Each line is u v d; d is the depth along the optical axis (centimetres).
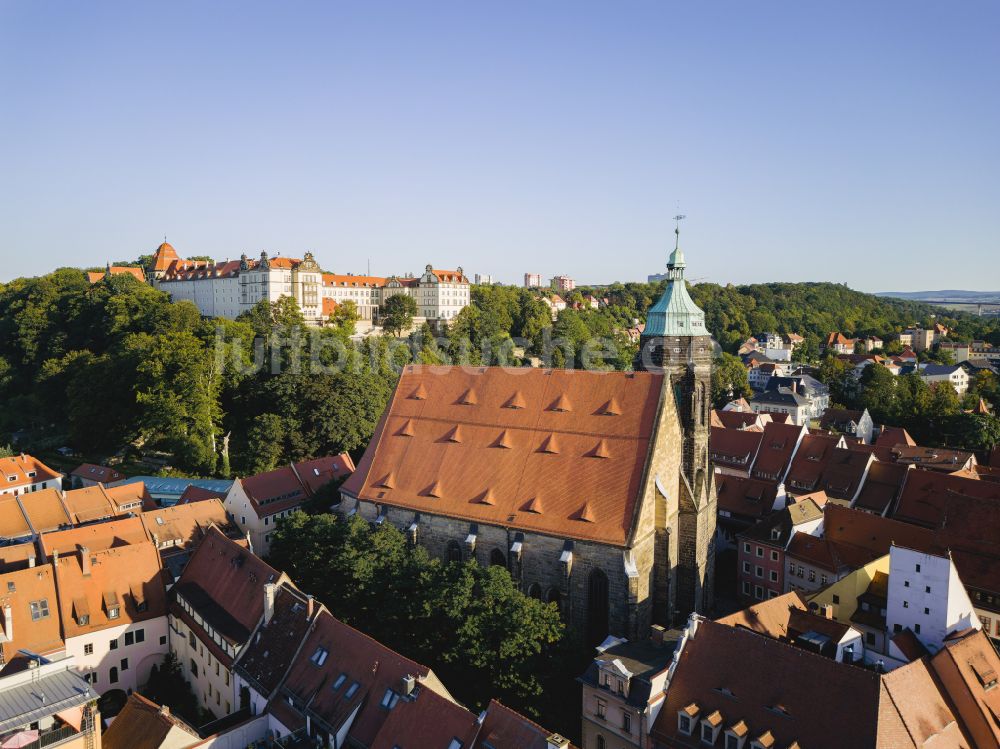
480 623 6091
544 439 7750
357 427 13438
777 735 4744
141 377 14300
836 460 12006
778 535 9112
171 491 12375
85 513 10212
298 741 5591
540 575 7275
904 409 18862
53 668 5559
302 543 8000
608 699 5522
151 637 7725
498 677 5881
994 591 7694
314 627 6231
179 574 8444
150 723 5522
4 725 5000
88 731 5372
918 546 8512
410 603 6669
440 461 8225
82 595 7400
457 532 7762
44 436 16212
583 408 7738
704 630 5469
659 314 7925
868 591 7494
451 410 8569
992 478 12275
